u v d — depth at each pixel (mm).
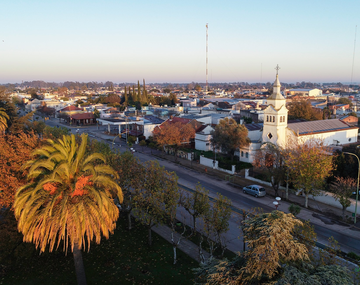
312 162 36844
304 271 15336
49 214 17859
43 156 20047
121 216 37219
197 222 34688
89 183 19859
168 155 71188
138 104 159125
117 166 32188
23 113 163250
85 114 129125
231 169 55625
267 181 47688
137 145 83500
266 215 16266
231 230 32375
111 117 116750
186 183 49281
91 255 27891
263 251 14672
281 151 43531
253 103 144250
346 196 34188
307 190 37938
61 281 24000
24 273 25078
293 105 87250
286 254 15188
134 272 24984
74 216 18281
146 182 29625
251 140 59750
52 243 18641
